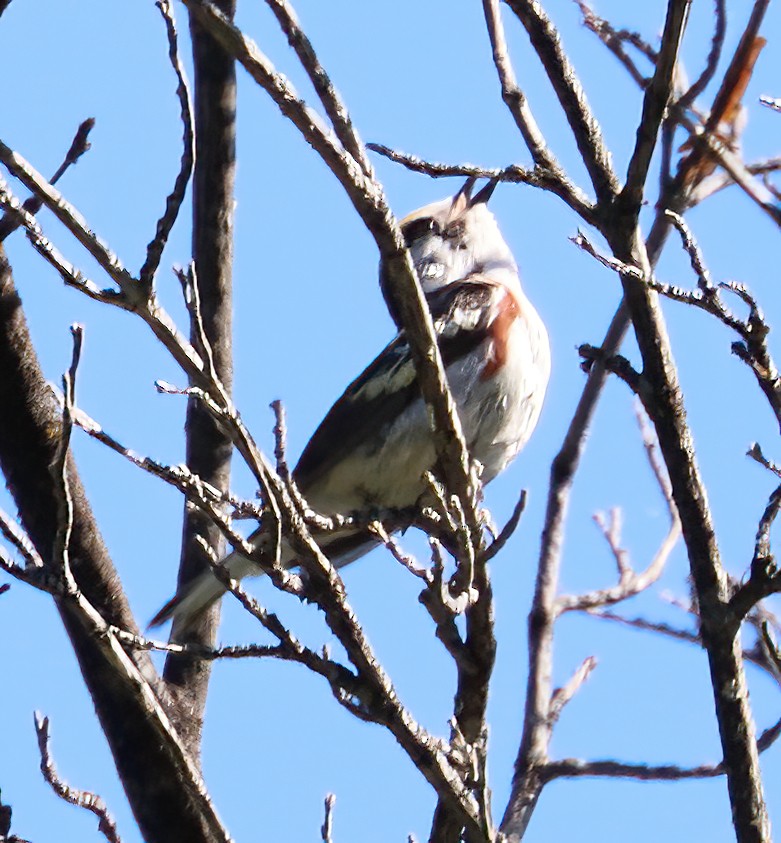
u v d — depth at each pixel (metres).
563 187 9.34
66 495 6.96
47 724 8.34
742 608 8.84
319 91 7.36
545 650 10.80
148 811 9.42
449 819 8.66
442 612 8.25
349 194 7.34
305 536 7.57
